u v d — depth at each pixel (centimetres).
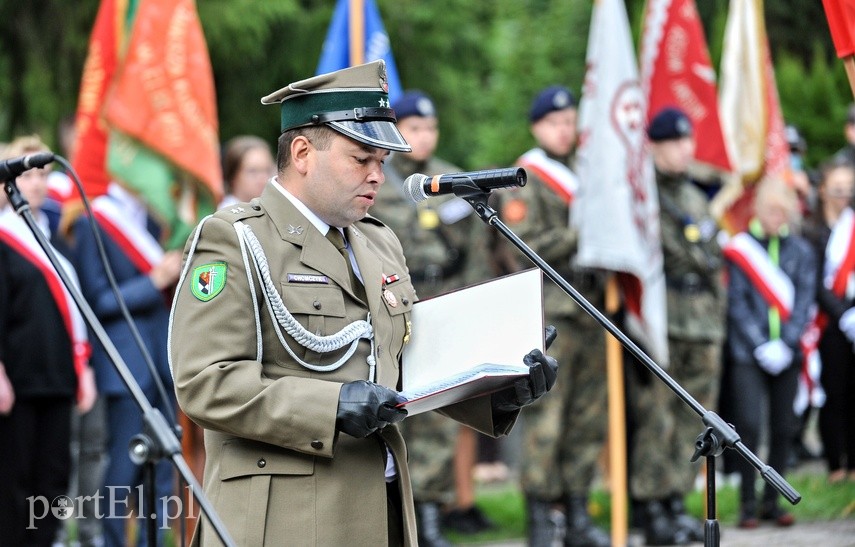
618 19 2342
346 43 2638
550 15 5225
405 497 1173
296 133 1172
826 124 4159
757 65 2966
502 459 3238
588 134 2323
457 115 4744
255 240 1145
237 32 4044
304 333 1137
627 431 2425
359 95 1158
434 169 2433
